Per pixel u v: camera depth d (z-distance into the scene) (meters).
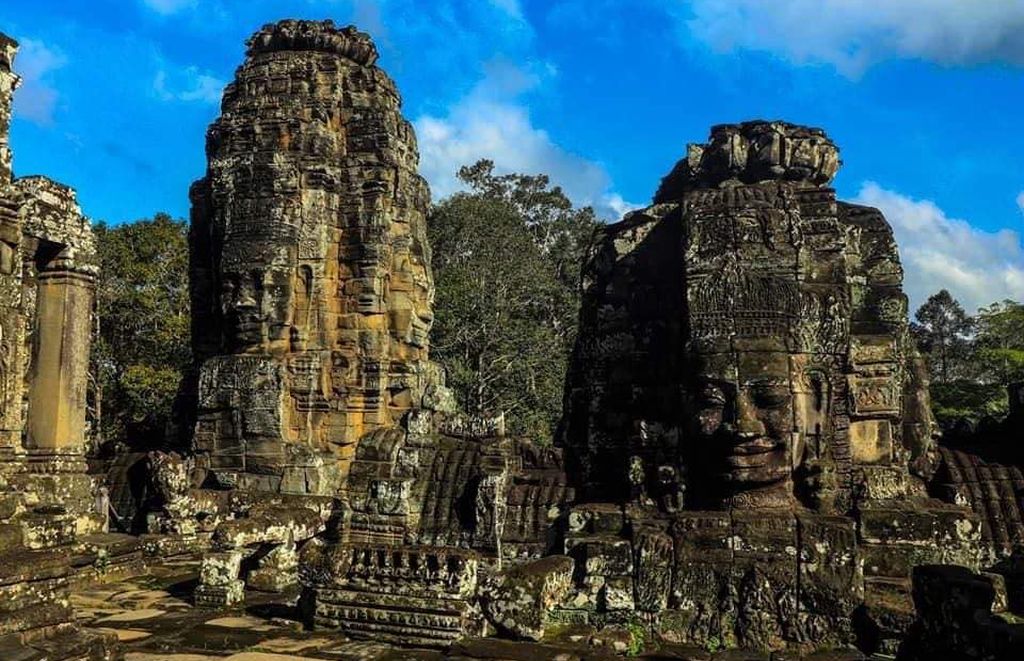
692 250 7.93
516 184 34.97
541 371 27.44
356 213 10.83
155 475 10.44
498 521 8.75
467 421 10.12
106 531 10.75
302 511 9.28
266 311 10.36
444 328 26.56
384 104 11.40
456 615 6.87
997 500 7.82
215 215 10.84
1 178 5.63
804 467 7.57
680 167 9.80
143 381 25.38
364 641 7.00
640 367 8.91
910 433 8.40
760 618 7.00
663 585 7.32
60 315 10.54
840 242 7.95
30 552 5.25
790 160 8.66
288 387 10.43
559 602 7.33
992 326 32.03
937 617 5.51
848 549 7.04
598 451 8.93
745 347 7.54
